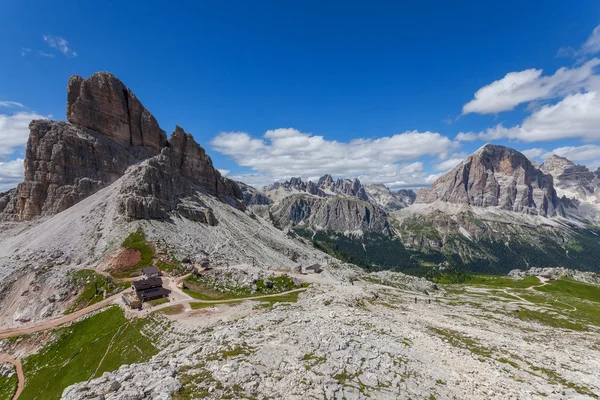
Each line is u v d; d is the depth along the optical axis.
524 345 62.69
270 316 62.16
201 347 43.88
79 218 158.00
